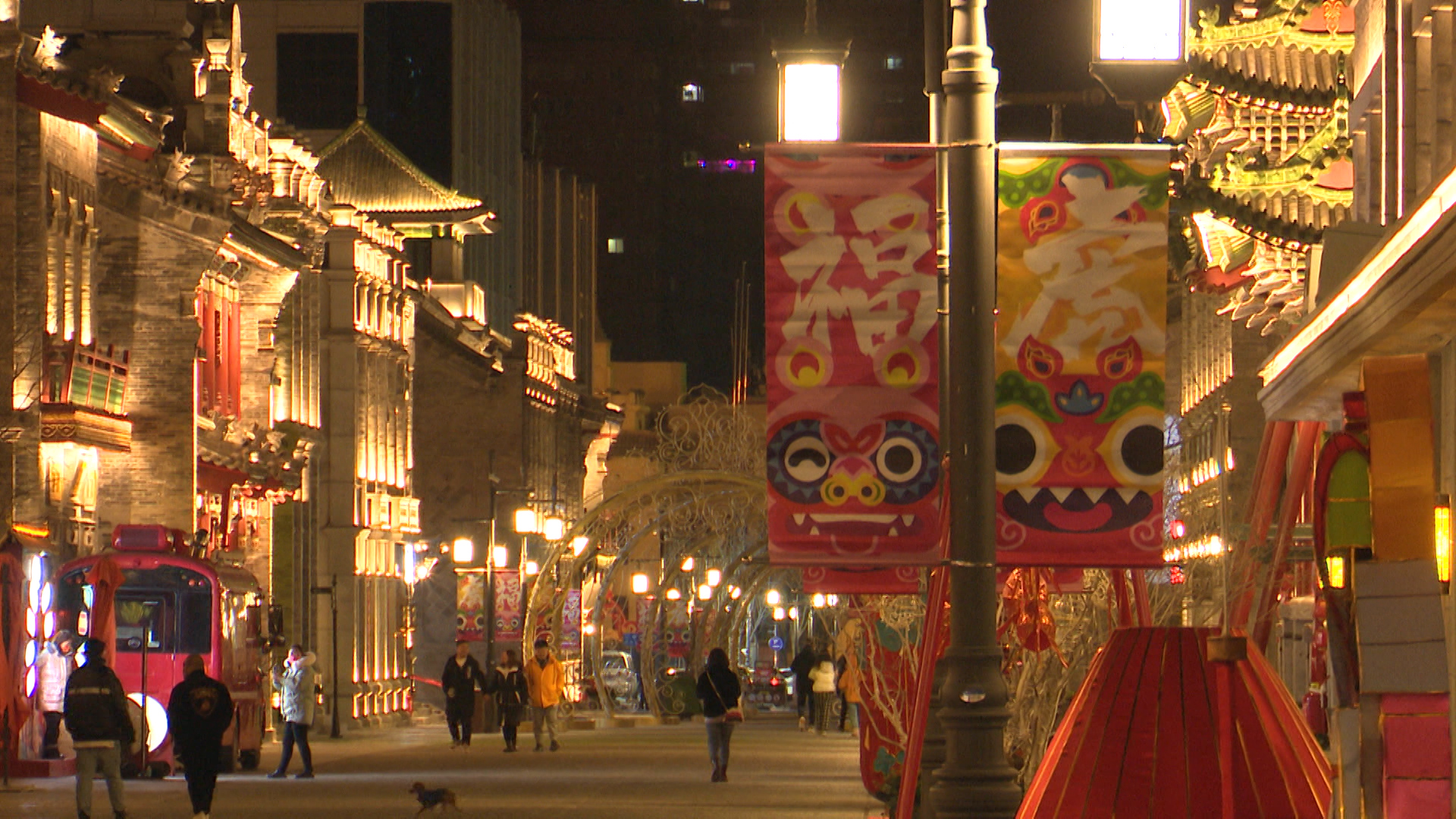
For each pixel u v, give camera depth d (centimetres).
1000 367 5959
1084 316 5953
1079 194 5972
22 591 13225
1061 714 8494
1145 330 5950
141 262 17338
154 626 14550
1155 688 5912
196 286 17362
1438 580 5166
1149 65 6009
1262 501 6838
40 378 14675
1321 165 11075
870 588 7319
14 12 15125
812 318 5975
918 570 7319
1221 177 11138
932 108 6725
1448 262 4353
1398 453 5234
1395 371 5250
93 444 15238
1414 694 5128
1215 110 13100
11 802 11938
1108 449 5931
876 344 5969
